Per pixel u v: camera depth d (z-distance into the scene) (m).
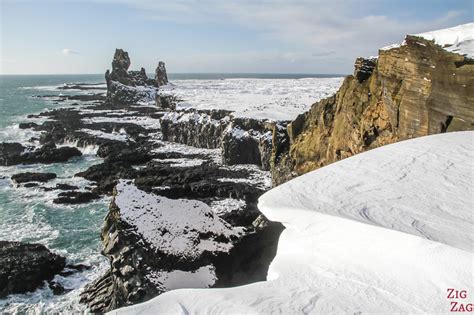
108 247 16.75
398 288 8.38
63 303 20.09
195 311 8.43
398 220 10.77
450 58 18.88
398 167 15.20
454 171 14.39
